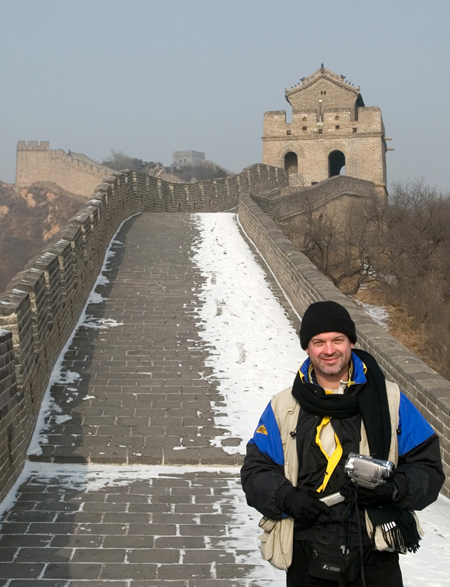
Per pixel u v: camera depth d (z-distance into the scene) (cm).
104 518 659
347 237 3300
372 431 313
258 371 1175
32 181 9675
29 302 915
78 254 1423
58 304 1194
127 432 922
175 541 605
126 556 570
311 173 5975
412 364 923
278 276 1769
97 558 565
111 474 809
